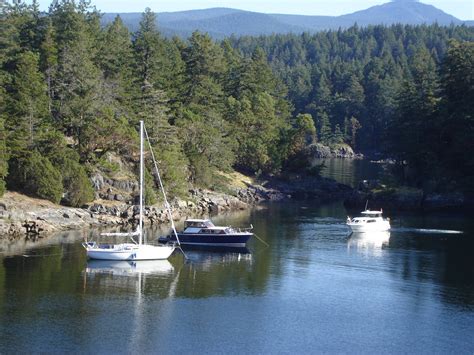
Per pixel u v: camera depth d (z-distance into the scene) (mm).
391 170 148000
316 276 71938
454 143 128250
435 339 54375
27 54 100938
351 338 54219
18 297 61406
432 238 93125
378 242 89750
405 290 67250
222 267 74938
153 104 119875
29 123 96750
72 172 96625
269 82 173625
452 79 133625
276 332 55125
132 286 66312
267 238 91375
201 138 124875
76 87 107875
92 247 75938
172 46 153375
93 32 131875
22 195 93812
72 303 60438
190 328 55406
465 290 67500
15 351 49625
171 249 78250
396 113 148000
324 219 108438
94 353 49875
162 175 108125
